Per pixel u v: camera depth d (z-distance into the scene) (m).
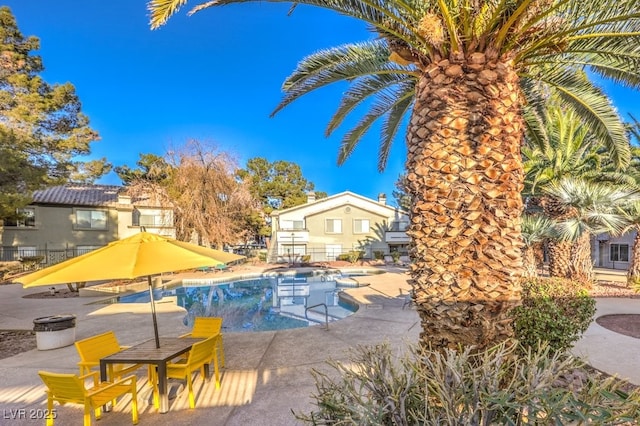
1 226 24.05
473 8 3.53
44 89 21.92
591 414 2.22
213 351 5.36
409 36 4.14
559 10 3.77
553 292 5.70
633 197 11.56
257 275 22.28
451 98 3.65
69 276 4.30
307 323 11.30
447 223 3.62
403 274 20.56
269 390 5.14
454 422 2.30
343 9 4.26
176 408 4.67
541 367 2.89
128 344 7.66
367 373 2.84
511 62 3.82
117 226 28.05
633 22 4.12
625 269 22.45
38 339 7.32
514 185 3.65
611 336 6.95
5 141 13.81
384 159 9.48
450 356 2.73
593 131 7.01
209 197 24.48
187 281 19.72
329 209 33.97
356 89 7.11
